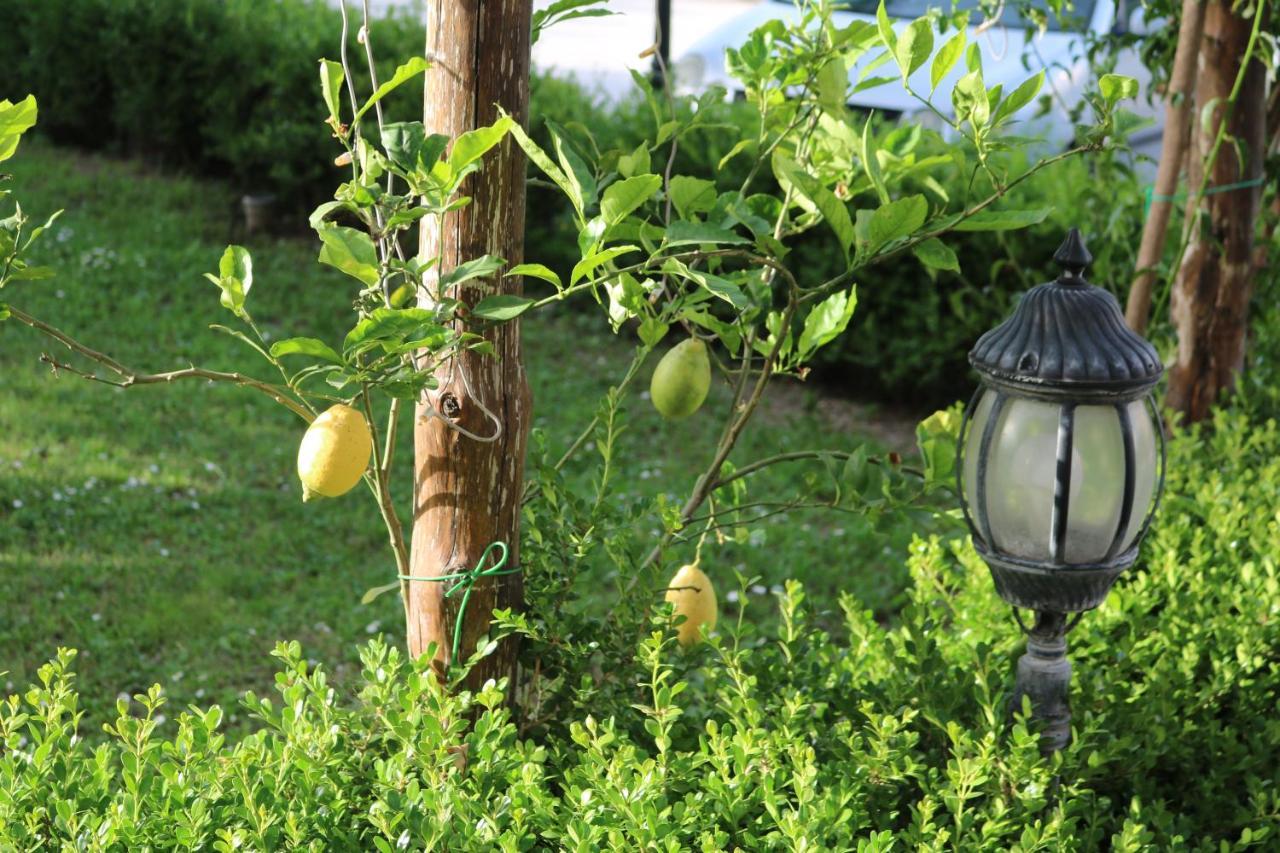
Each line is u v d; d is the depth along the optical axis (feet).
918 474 7.95
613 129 24.29
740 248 7.53
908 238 7.34
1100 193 14.33
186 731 6.75
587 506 8.15
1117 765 7.97
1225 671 8.54
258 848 5.98
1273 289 13.85
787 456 8.13
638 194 6.19
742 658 7.64
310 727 6.80
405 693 7.06
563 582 7.77
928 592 9.98
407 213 6.09
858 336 21.71
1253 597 9.09
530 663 7.71
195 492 17.88
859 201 20.75
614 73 42.98
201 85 28.43
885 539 16.88
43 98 30.91
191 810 6.02
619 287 7.23
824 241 21.47
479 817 6.28
